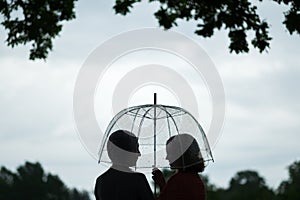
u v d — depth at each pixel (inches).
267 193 3973.9
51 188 5502.0
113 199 294.8
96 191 301.4
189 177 304.8
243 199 4141.2
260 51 422.9
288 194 3688.5
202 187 306.5
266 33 420.8
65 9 452.1
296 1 416.5
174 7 438.3
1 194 5329.7
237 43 419.5
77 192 5654.5
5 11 447.2
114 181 296.4
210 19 422.6
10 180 5447.8
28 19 449.4
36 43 454.9
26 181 5398.6
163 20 437.1
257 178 4372.5
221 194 4170.8
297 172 3794.3
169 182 305.0
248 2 421.4
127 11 449.1
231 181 4397.1
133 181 296.8
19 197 5329.7
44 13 449.7
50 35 454.0
